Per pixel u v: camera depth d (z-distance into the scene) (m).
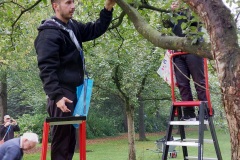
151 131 33.62
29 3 6.04
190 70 4.48
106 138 28.23
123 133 31.75
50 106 2.95
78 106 2.90
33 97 18.66
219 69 2.13
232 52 2.10
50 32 2.75
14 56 11.08
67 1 2.86
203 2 2.27
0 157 5.14
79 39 3.21
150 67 11.74
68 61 2.85
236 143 2.05
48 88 2.64
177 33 4.17
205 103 4.06
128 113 13.55
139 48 11.38
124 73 12.05
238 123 2.02
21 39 7.16
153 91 13.77
